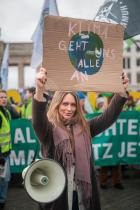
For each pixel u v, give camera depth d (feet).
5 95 21.75
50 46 9.73
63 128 10.39
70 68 9.92
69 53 9.90
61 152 10.16
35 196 9.37
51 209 10.07
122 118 27.76
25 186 9.35
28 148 27.14
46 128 10.08
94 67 10.16
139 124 27.89
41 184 9.62
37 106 9.70
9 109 27.94
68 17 9.84
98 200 10.40
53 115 10.53
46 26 9.68
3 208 21.89
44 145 10.37
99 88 10.16
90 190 10.23
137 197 24.02
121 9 20.67
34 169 9.59
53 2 33.55
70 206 10.09
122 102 10.98
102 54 10.24
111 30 10.30
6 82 45.16
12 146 27.04
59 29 9.78
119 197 24.11
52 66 9.75
